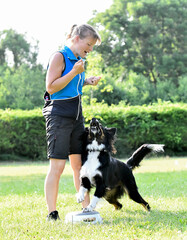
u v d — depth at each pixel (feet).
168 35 140.67
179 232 12.12
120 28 136.05
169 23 136.05
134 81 115.03
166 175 34.12
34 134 61.21
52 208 14.83
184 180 29.63
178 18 141.59
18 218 15.64
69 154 16.40
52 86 14.43
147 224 13.55
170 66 128.36
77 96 15.39
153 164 48.37
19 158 61.72
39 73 135.44
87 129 16.48
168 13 139.23
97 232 12.55
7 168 48.44
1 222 14.84
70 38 15.46
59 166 15.05
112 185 17.16
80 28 15.14
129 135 61.46
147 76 134.82
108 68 133.08
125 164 18.34
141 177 32.35
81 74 15.89
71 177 36.09
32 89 126.11
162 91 113.39
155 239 11.30
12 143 61.16
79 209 18.02
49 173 15.03
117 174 17.44
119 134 61.41
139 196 18.03
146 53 135.33
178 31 138.92
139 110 62.23
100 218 14.67
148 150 19.29
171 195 21.86
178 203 18.78
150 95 111.55
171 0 140.56
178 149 64.75
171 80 127.95
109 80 98.63
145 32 133.80
